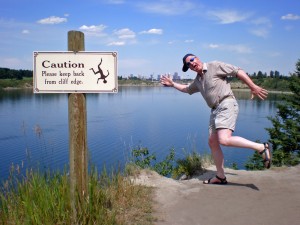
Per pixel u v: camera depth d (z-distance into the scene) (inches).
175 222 141.0
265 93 169.9
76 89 134.1
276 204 158.7
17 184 152.0
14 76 5772.6
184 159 248.2
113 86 134.3
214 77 175.9
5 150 880.9
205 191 179.9
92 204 136.0
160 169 258.1
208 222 140.9
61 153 615.2
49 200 136.9
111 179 178.2
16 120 1754.4
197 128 1633.9
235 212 150.7
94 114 2367.1
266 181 196.4
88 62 133.7
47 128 1422.2
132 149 276.2
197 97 6550.2
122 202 156.7
